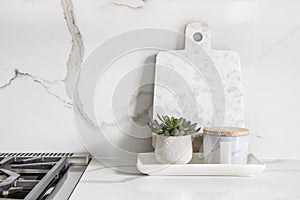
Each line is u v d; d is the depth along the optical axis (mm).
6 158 1283
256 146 1422
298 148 1422
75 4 1386
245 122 1416
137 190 1062
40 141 1410
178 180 1160
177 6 1392
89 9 1390
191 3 1392
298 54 1406
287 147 1425
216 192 1046
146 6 1392
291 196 1013
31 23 1386
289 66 1409
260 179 1174
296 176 1208
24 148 1410
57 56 1395
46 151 1412
